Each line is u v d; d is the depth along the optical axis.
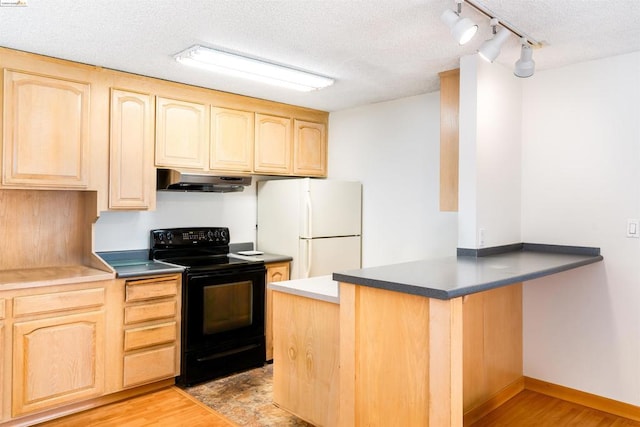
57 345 2.71
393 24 2.33
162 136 3.36
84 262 3.30
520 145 3.25
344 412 2.18
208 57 2.78
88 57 2.84
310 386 2.51
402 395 1.96
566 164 3.05
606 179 2.88
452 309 1.77
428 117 3.71
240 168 3.82
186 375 3.26
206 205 4.00
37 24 2.33
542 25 2.35
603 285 2.89
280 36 2.49
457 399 1.79
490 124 2.92
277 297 2.73
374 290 2.07
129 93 3.19
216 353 3.42
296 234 3.90
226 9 2.16
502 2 2.09
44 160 2.83
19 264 3.09
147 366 3.08
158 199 3.70
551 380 3.12
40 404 2.65
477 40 2.56
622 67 2.82
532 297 3.21
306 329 2.54
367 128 4.17
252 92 3.70
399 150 3.91
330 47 2.68
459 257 2.82
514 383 3.16
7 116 2.69
